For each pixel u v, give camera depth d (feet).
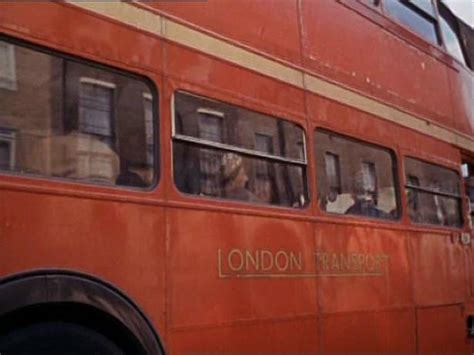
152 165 11.59
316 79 15.97
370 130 17.78
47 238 9.76
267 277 13.46
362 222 16.74
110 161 10.96
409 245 18.71
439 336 19.54
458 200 22.24
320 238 15.12
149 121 11.69
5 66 9.82
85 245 10.23
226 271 12.53
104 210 10.61
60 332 9.82
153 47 11.91
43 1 10.33
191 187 12.21
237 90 13.55
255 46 14.25
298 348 14.02
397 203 18.61
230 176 13.08
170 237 11.58
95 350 10.21
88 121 10.75
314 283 14.73
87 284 10.09
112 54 11.19
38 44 10.18
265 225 13.62
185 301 11.66
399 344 17.57
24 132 9.89
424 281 19.20
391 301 17.49
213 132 12.86
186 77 12.44
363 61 18.10
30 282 9.39
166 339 11.25
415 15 21.84
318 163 15.55
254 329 12.99
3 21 9.78
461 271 21.44
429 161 20.63
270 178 14.10
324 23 16.76
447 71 23.15
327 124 16.06
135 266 10.89
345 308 15.64
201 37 12.91
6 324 9.32
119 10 11.43
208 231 12.31
